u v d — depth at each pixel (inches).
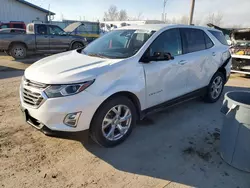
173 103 160.7
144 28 153.6
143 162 114.7
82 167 109.4
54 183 98.2
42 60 141.4
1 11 871.7
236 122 104.4
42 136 135.6
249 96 119.4
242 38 342.0
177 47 157.8
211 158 119.0
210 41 190.4
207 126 156.7
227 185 99.8
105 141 121.9
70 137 112.0
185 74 161.9
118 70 120.2
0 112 168.2
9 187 94.9
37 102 108.7
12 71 341.4
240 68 309.1
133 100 132.4
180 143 133.4
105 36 166.9
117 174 105.3
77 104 106.7
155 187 97.7
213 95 202.2
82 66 119.0
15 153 117.9
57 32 496.1
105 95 113.3
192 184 100.1
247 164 106.3
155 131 147.3
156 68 138.2
